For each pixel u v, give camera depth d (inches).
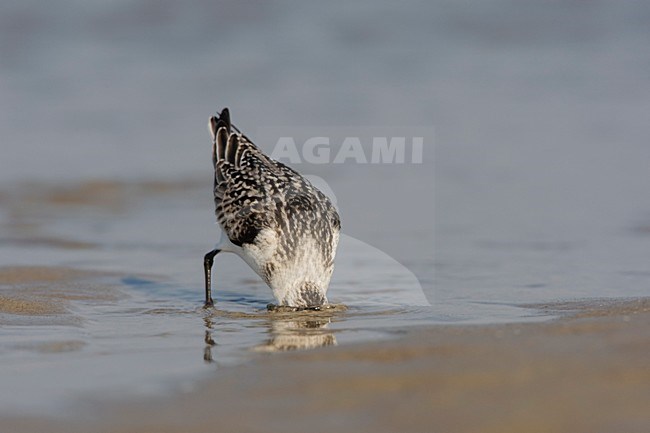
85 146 2469.2
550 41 3351.4
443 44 3319.4
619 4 3528.5
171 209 2037.4
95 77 3019.2
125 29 3324.3
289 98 2819.9
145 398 856.3
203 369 965.8
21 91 2906.0
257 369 924.0
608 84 2972.4
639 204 1988.2
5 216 1963.6
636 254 1659.7
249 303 1389.0
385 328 1168.8
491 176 2198.6
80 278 1521.9
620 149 2396.7
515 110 2741.1
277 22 3408.0
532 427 750.5
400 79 3029.0
